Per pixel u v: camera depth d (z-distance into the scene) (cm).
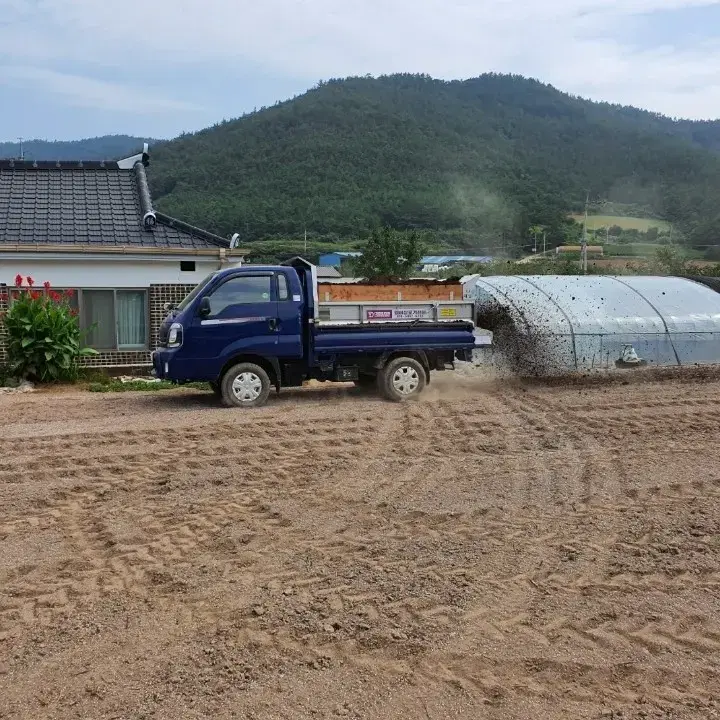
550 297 1390
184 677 387
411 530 593
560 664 396
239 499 668
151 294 1658
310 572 512
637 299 1423
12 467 765
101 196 1864
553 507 648
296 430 920
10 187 1839
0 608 465
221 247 1700
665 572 512
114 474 748
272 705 364
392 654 408
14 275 1577
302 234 8200
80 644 422
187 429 917
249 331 1108
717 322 1409
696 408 1041
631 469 759
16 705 367
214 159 10669
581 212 8725
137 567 524
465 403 1091
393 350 1157
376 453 822
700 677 387
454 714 356
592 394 1157
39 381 1438
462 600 469
